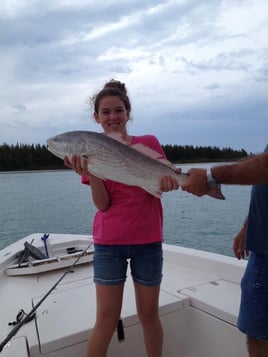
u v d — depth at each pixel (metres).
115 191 2.42
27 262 3.96
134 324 2.68
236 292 3.02
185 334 2.93
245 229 2.44
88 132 2.46
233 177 1.83
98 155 2.41
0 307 3.04
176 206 17.02
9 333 2.40
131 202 2.38
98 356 2.30
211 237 10.54
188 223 12.48
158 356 2.44
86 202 20.00
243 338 2.53
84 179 2.60
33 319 2.71
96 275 2.39
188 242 10.06
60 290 3.34
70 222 14.76
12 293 3.35
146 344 2.45
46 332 2.50
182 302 2.89
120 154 2.46
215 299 2.87
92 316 2.73
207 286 3.19
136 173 2.47
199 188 1.98
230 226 11.77
